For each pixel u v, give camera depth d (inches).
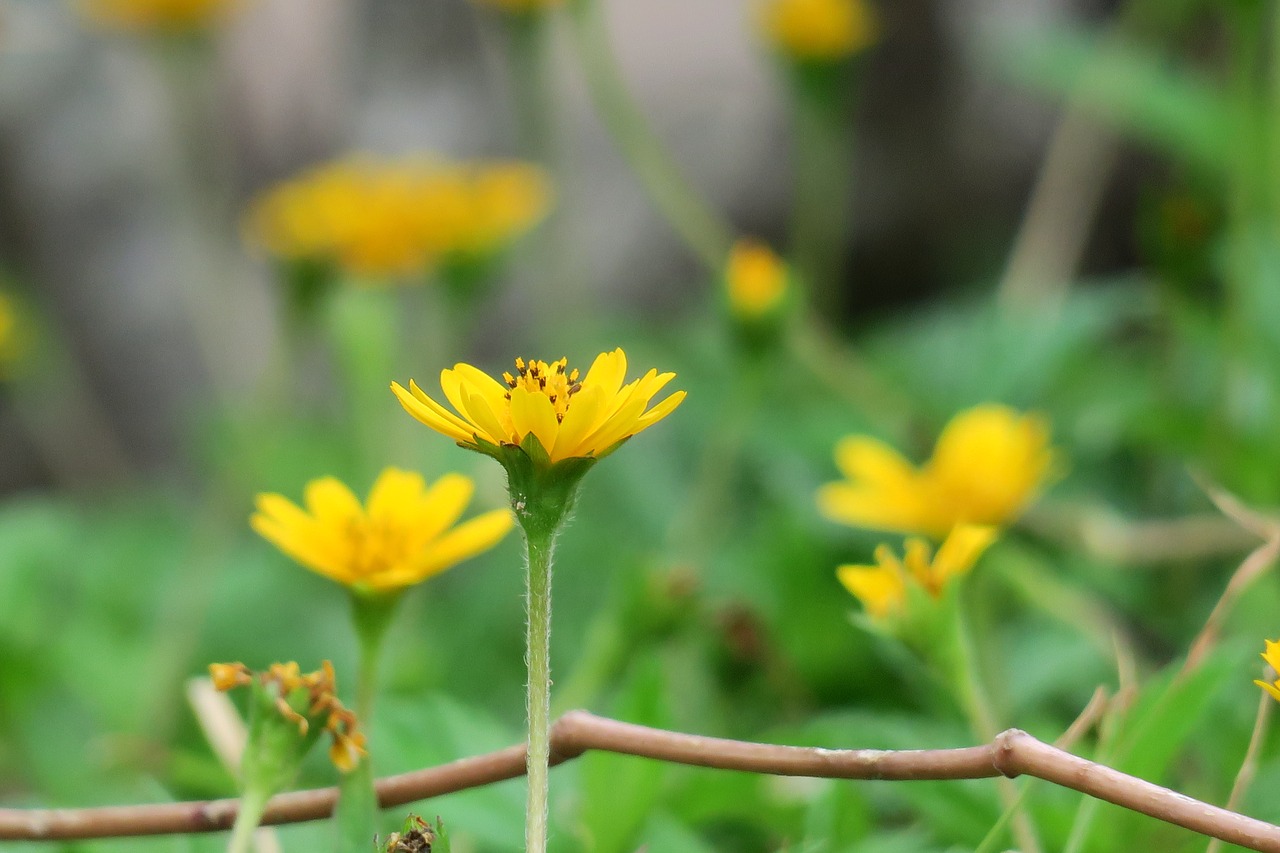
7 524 29.4
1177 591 25.9
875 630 16.6
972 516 19.6
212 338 53.1
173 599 32.4
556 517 15.4
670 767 17.8
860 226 53.9
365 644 16.5
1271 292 26.3
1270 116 31.7
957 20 52.8
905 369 32.0
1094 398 31.6
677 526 27.6
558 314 42.3
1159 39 41.2
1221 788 17.8
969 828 17.0
